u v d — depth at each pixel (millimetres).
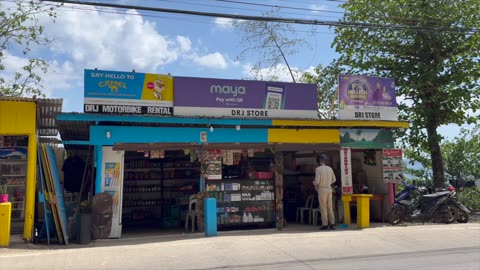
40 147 10719
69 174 13742
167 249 9086
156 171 15070
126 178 14766
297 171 15750
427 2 16969
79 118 10422
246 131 12148
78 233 10539
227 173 13531
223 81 11930
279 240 10023
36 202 11195
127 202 14891
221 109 11836
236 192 12273
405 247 9445
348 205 12734
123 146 11039
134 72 11148
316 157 15359
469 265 7703
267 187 12562
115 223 10883
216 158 11922
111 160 11023
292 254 8703
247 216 12258
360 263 7914
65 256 8461
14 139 10578
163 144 11375
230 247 9289
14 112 10180
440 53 16844
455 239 10367
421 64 16859
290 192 15266
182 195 14742
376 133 13539
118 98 10953
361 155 14953
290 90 12586
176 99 11453
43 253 8688
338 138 13062
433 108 16438
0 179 10445
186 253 8766
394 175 13469
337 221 13391
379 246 9516
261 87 12289
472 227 12031
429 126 16906
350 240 10102
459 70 16266
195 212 11883
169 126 11578
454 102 16297
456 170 20078
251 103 12141
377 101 13430
